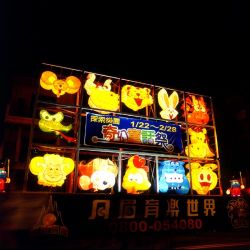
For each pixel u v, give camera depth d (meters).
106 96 10.89
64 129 10.04
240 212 9.96
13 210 7.03
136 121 10.79
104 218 7.96
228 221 9.62
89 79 10.90
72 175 10.27
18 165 15.60
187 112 12.37
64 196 7.73
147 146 10.55
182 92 12.43
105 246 7.31
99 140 9.89
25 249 6.72
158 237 8.34
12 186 15.00
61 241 7.26
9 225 6.86
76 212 7.70
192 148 11.91
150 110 12.75
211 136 13.12
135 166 10.48
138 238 8.10
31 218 7.14
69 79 10.48
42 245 7.00
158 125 11.08
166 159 11.99
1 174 9.48
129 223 8.21
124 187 10.23
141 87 12.06
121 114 10.70
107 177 9.96
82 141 10.22
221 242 8.38
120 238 7.90
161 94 11.96
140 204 8.57
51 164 9.38
